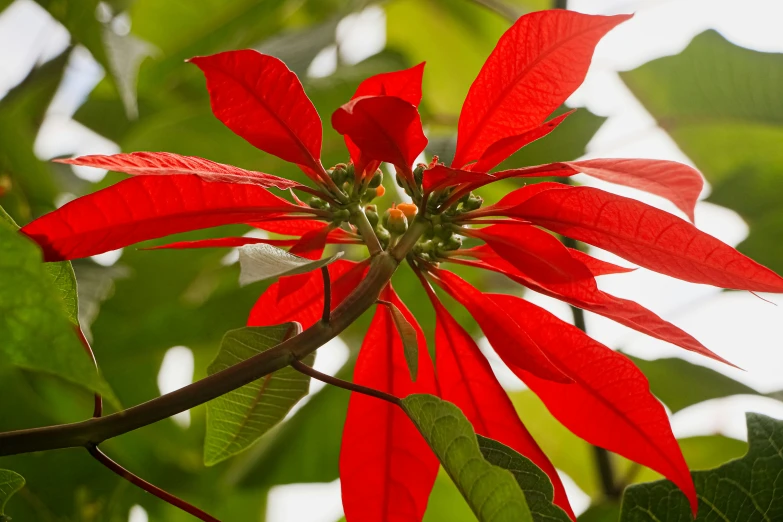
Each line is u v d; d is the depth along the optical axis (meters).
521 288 1.47
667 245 0.90
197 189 0.90
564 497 0.96
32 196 1.28
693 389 1.27
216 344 1.33
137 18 1.37
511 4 1.64
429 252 0.96
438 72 1.77
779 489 0.97
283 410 0.97
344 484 0.98
